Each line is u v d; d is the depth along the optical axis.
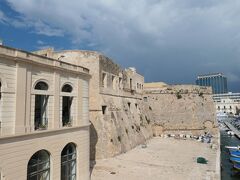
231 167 36.69
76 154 21.89
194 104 60.28
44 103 18.81
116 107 40.06
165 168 28.47
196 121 58.56
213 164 30.75
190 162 31.69
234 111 168.38
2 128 14.85
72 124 21.41
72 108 21.69
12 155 15.27
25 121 16.55
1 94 15.05
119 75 44.16
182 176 25.48
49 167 18.58
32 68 17.39
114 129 35.75
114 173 25.78
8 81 15.47
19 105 16.06
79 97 22.53
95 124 33.75
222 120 125.69
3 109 15.03
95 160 31.56
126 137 39.31
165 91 62.44
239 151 39.12
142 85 61.59
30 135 16.64
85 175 22.70
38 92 17.83
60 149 19.48
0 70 14.94
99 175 25.05
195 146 43.97
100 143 32.78
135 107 51.06
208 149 41.06
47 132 18.12
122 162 30.70
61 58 36.75
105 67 37.75
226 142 59.94
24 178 16.05
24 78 16.58
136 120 48.75
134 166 28.92
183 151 38.94
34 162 17.38
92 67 35.53
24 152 16.14
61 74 20.33
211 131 57.75
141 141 45.53
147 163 30.52
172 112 60.44
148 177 24.80
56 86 19.59
